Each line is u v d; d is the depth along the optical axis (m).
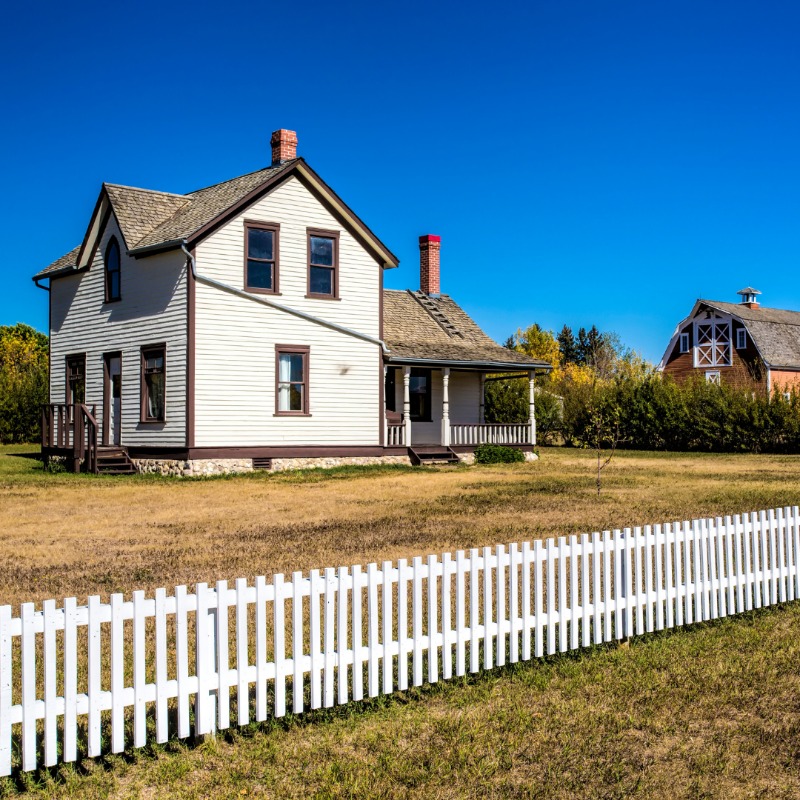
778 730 6.09
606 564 8.20
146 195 29.33
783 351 55.78
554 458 35.50
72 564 11.82
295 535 14.25
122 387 28.05
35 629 5.31
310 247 27.89
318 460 27.97
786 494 19.91
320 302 28.05
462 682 7.11
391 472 26.86
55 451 28.11
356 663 6.51
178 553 12.61
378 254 29.42
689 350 59.81
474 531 14.42
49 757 5.33
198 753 5.73
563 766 5.54
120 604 5.57
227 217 26.00
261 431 26.78
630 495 19.95
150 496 20.39
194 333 25.50
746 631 8.61
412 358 30.38
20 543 13.67
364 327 29.09
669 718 6.32
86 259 29.66
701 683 7.04
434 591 6.95
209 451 25.72
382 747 5.82
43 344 93.88
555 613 7.77
